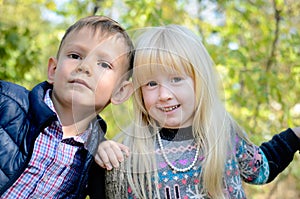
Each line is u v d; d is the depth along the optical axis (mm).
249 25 4859
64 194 1805
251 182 1915
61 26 4629
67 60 1762
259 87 4273
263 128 4473
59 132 1798
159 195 1710
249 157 1860
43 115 1749
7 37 3953
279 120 4480
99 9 4402
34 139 1738
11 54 3969
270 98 4496
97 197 1803
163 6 4676
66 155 1802
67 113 1802
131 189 1729
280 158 1956
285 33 4680
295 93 4770
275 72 4441
